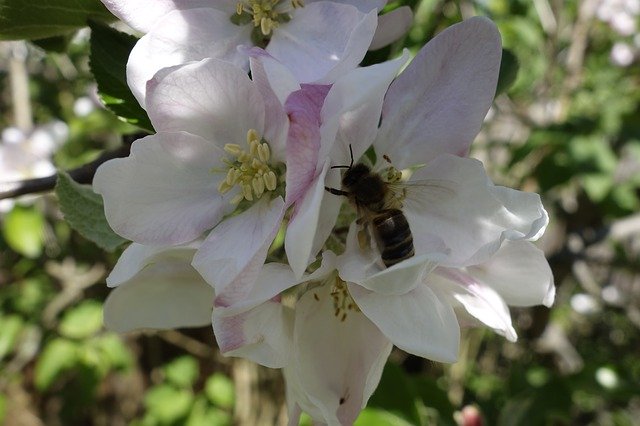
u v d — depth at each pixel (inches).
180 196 3.7
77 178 4.6
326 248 3.9
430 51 3.7
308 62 3.8
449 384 11.5
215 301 3.2
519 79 11.4
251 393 11.8
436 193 3.8
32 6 4.1
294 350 3.8
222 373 12.9
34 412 14.5
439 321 3.6
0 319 12.5
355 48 3.3
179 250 3.6
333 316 3.9
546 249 10.8
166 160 3.6
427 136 3.8
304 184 3.2
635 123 11.7
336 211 3.6
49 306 12.8
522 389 8.5
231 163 3.7
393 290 3.5
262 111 3.7
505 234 3.5
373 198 3.8
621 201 11.3
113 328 4.2
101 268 12.9
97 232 4.3
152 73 3.7
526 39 10.8
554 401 7.8
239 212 3.7
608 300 12.4
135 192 3.5
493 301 3.8
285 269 3.5
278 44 3.9
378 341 3.9
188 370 12.6
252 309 3.5
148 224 3.6
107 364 11.9
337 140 3.6
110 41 4.3
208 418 12.1
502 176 10.4
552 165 10.4
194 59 3.8
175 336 13.0
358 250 3.8
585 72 13.1
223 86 3.5
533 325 11.5
